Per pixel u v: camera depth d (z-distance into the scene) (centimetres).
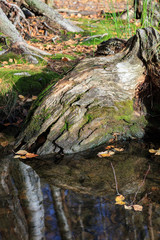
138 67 329
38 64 483
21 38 535
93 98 305
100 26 737
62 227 167
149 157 268
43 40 634
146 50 325
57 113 300
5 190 212
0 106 393
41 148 286
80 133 292
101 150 287
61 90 311
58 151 284
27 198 200
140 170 243
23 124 328
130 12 779
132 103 325
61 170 246
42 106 309
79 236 159
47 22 684
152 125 322
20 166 256
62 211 183
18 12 632
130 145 295
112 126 308
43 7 681
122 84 320
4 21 518
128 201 195
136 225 169
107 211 183
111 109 309
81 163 260
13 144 308
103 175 236
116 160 263
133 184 219
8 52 496
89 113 300
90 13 898
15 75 428
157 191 208
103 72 319
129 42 341
